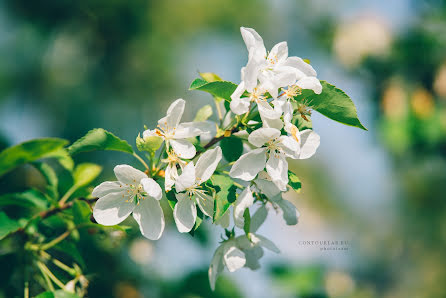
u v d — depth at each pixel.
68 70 6.77
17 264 2.50
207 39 7.98
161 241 3.51
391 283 7.60
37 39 6.72
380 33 5.82
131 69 7.06
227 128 2.18
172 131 2.05
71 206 2.47
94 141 2.15
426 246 7.77
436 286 7.65
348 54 5.88
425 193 7.34
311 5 7.25
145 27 7.23
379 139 5.62
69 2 6.70
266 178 2.15
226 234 2.28
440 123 5.48
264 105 1.99
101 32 7.01
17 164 2.24
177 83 7.25
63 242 2.54
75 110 6.57
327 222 7.18
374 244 7.53
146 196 2.12
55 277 2.58
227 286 3.46
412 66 5.69
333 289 4.00
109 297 3.29
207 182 2.04
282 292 3.61
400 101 5.59
